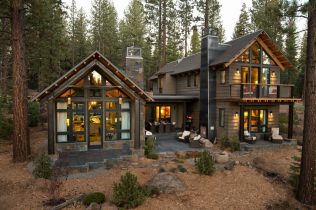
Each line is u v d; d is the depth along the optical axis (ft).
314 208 29.91
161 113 70.79
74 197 26.68
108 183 31.09
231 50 56.70
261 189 32.91
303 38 122.62
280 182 35.60
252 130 57.77
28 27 53.11
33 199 26.25
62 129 44.42
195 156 44.55
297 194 31.94
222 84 56.70
